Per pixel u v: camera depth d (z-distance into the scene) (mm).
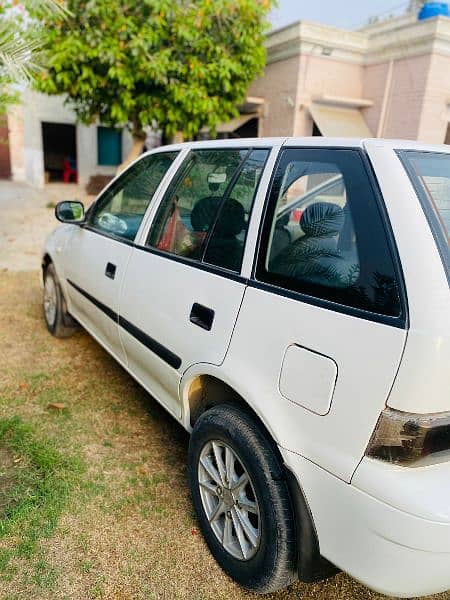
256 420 1935
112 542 2203
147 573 2062
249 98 12000
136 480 2613
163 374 2531
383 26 13656
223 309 2066
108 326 3178
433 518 1381
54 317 4301
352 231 1672
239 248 2113
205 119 9078
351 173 1756
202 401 2393
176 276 2416
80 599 1924
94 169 16359
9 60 3711
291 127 11445
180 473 2703
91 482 2564
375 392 1454
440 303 1404
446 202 1659
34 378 3652
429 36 9805
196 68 8273
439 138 10711
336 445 1562
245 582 1956
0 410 3184
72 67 8016
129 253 2910
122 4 7883
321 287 1702
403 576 1467
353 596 2039
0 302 5285
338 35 11000
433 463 1447
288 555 1779
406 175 1638
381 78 11141
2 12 3865
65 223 3986
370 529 1474
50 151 17344
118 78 7922
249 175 2201
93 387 3588
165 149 3008
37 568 2039
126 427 3109
